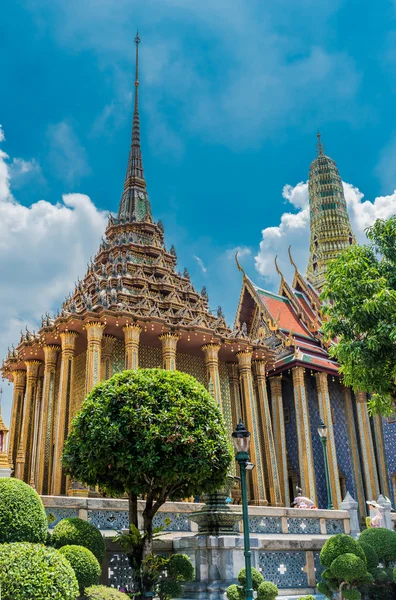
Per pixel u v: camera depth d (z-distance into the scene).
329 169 68.12
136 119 50.44
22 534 10.87
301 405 39.84
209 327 33.88
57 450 28.72
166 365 31.81
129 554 13.62
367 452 42.66
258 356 37.75
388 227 18.62
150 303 34.03
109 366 32.41
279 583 16.31
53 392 32.66
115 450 13.46
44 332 31.98
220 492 15.84
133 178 46.84
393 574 14.91
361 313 17.28
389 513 22.55
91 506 16.55
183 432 13.45
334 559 14.41
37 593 8.59
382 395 18.64
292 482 41.12
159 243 42.16
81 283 38.25
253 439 34.25
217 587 14.03
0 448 22.05
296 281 50.81
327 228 64.94
